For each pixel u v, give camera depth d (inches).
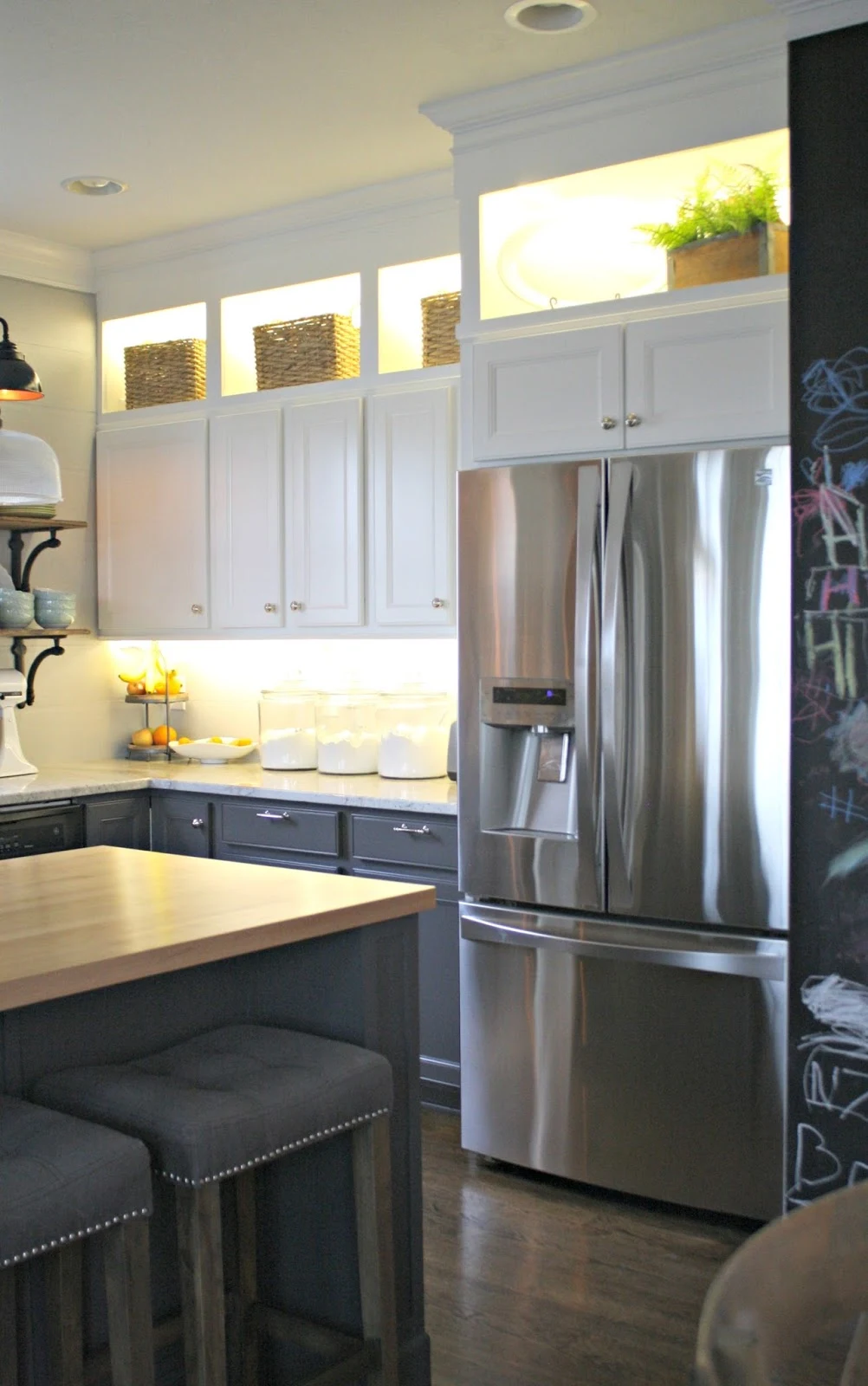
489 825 135.1
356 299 181.0
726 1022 121.1
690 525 120.9
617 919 128.0
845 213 110.2
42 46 126.1
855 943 112.0
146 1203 71.9
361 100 140.6
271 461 178.7
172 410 189.0
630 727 124.3
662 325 130.3
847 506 111.3
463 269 144.6
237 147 153.2
